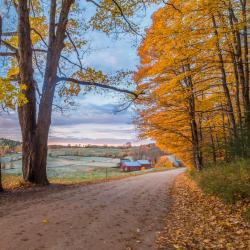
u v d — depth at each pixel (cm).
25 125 1806
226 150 1811
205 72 1608
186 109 2050
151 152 10750
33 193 1384
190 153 3036
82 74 1923
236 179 1188
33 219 823
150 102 2030
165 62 1479
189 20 1280
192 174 2586
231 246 666
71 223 804
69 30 2133
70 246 611
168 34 1312
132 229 785
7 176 2436
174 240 703
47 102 1833
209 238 729
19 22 1762
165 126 2192
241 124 1454
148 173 4959
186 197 1495
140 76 1889
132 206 1145
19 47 1777
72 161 7331
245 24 1234
